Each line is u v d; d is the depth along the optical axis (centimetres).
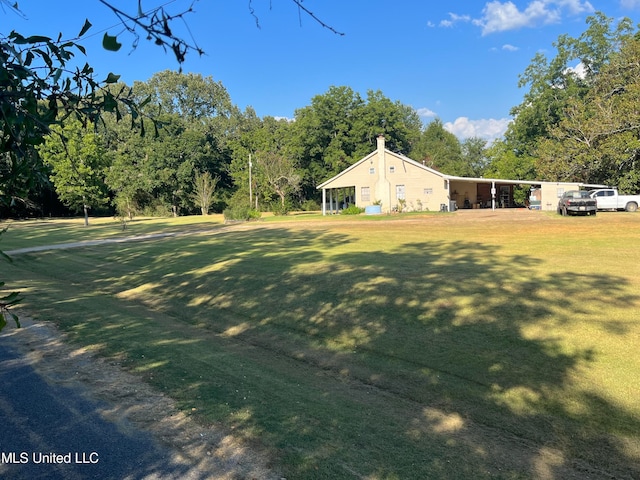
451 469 339
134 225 3491
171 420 403
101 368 538
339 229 2250
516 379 507
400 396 495
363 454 355
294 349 663
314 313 798
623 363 519
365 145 5391
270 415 420
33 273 1423
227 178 6494
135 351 605
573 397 460
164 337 692
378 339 661
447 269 1030
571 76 5022
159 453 346
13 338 658
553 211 3173
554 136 4197
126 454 344
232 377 524
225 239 2003
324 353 637
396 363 580
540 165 4078
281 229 2423
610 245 1309
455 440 390
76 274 1373
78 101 185
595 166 3684
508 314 695
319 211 5269
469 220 2508
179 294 1027
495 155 5572
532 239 1511
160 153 5456
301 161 5494
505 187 4712
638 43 3684
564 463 356
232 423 399
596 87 3988
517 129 5359
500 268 1017
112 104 188
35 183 195
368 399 485
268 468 328
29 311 834
